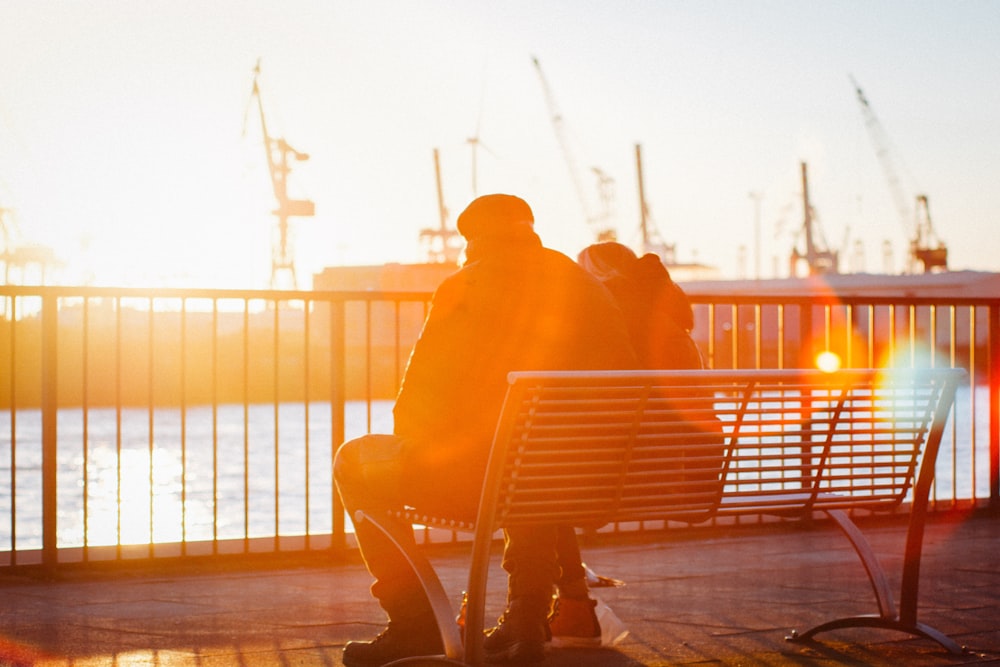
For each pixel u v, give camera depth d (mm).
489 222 3512
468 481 3244
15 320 5199
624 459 3205
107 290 5316
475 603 3037
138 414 58062
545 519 3160
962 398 34188
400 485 3236
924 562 5535
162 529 13133
